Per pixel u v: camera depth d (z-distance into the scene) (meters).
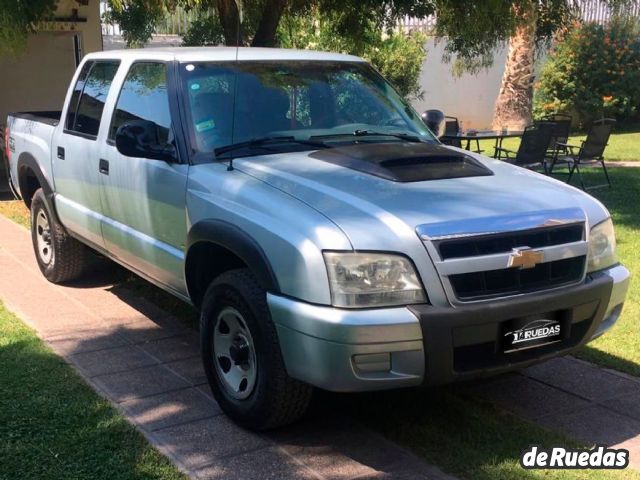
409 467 3.63
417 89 17.48
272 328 3.59
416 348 3.34
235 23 9.17
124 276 6.72
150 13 11.00
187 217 4.29
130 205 4.93
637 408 4.27
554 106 19.67
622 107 19.75
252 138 4.52
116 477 3.44
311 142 4.54
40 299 6.10
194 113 4.51
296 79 4.95
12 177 7.24
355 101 5.08
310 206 3.60
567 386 4.55
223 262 4.27
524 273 3.59
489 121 20.19
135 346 5.14
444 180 3.98
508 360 3.57
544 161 10.49
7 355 4.81
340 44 13.16
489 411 4.21
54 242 6.27
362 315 3.29
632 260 7.12
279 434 3.93
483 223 3.50
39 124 6.54
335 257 3.34
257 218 3.70
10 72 12.62
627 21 16.22
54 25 12.22
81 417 3.99
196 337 5.34
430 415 4.16
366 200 3.60
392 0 9.01
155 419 4.06
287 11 10.09
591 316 3.84
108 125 5.28
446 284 3.39
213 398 4.33
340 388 3.38
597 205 4.10
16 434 3.79
